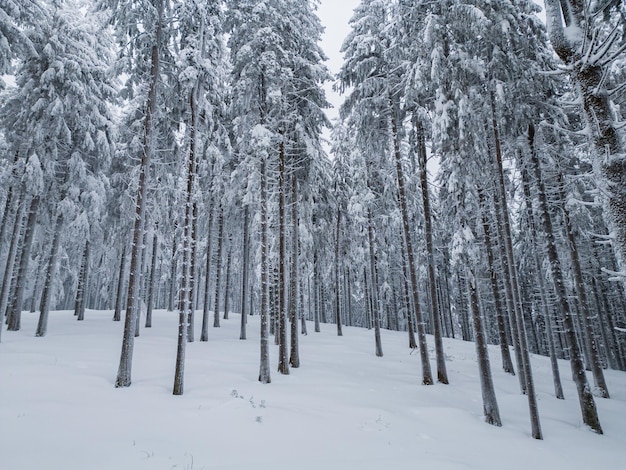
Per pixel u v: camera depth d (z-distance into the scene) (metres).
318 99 18.22
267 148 14.10
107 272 27.75
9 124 20.06
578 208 16.52
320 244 25.81
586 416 11.09
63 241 24.25
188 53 13.62
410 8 13.30
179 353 11.07
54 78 18.70
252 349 18.72
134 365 13.56
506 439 9.30
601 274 22.67
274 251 19.33
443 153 12.67
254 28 15.81
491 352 23.64
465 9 11.40
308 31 18.25
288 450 7.43
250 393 11.10
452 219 12.71
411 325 22.92
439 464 7.07
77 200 19.70
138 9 13.55
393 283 34.50
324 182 22.23
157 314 30.50
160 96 15.91
